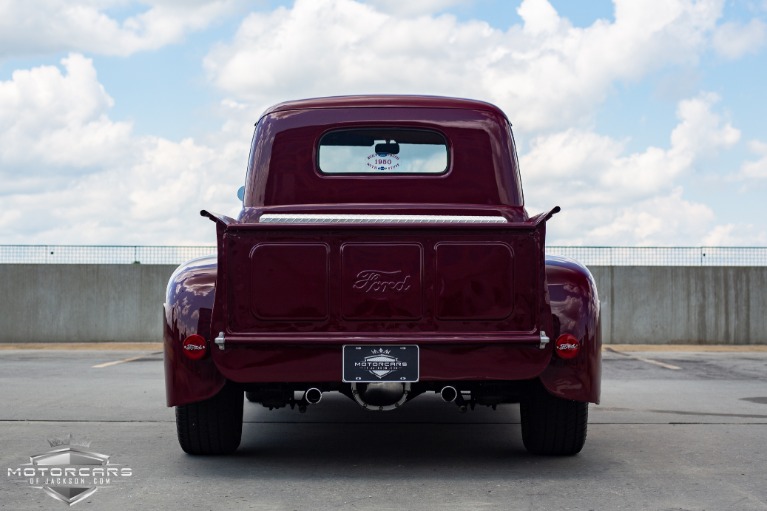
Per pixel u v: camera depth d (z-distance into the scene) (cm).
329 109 561
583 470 491
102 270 1881
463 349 454
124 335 1881
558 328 473
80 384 973
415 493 435
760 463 512
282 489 444
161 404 791
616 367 1239
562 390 475
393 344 453
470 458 529
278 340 450
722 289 1853
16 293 1883
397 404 468
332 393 895
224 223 448
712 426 661
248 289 452
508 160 562
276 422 684
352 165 559
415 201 556
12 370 1162
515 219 556
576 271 493
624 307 1853
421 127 560
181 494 433
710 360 1383
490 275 453
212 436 521
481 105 567
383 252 453
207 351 475
